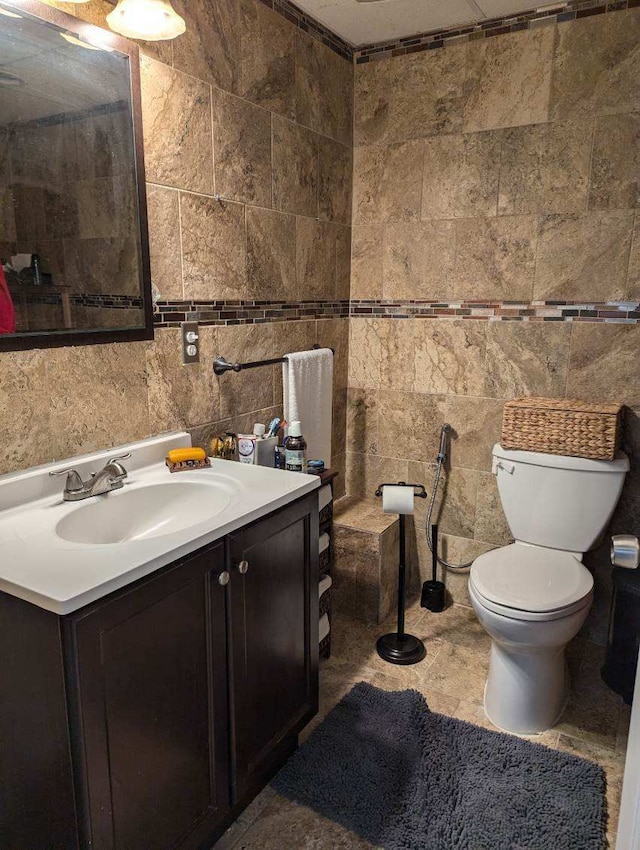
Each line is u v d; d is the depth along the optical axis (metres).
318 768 1.65
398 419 2.59
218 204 1.82
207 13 1.70
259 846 1.43
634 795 0.88
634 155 1.99
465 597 2.55
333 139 2.36
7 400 1.31
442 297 2.40
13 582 0.99
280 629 1.53
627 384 2.12
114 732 1.06
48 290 1.36
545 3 2.01
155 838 1.19
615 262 2.07
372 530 2.35
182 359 1.76
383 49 2.36
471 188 2.27
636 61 1.94
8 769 1.14
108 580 1.00
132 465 1.61
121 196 1.50
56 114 1.33
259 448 1.89
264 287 2.07
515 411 2.09
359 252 2.56
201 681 1.26
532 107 2.12
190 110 1.68
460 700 1.96
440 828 1.47
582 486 2.02
